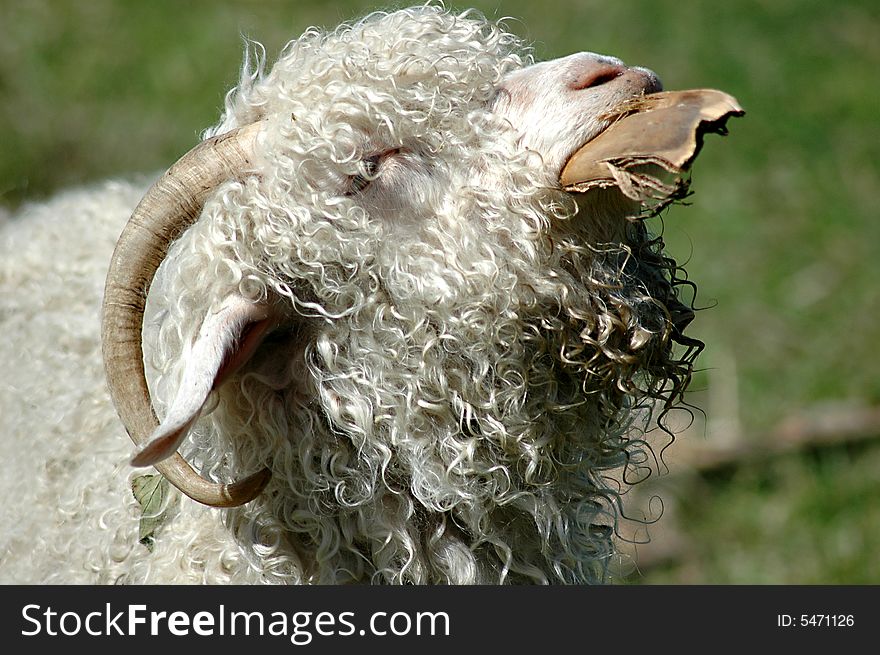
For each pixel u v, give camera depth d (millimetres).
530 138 4344
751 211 10422
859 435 8383
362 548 4637
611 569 5883
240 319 4254
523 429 4480
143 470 4938
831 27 12695
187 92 11539
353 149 4363
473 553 4633
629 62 12156
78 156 10742
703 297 9602
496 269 4340
